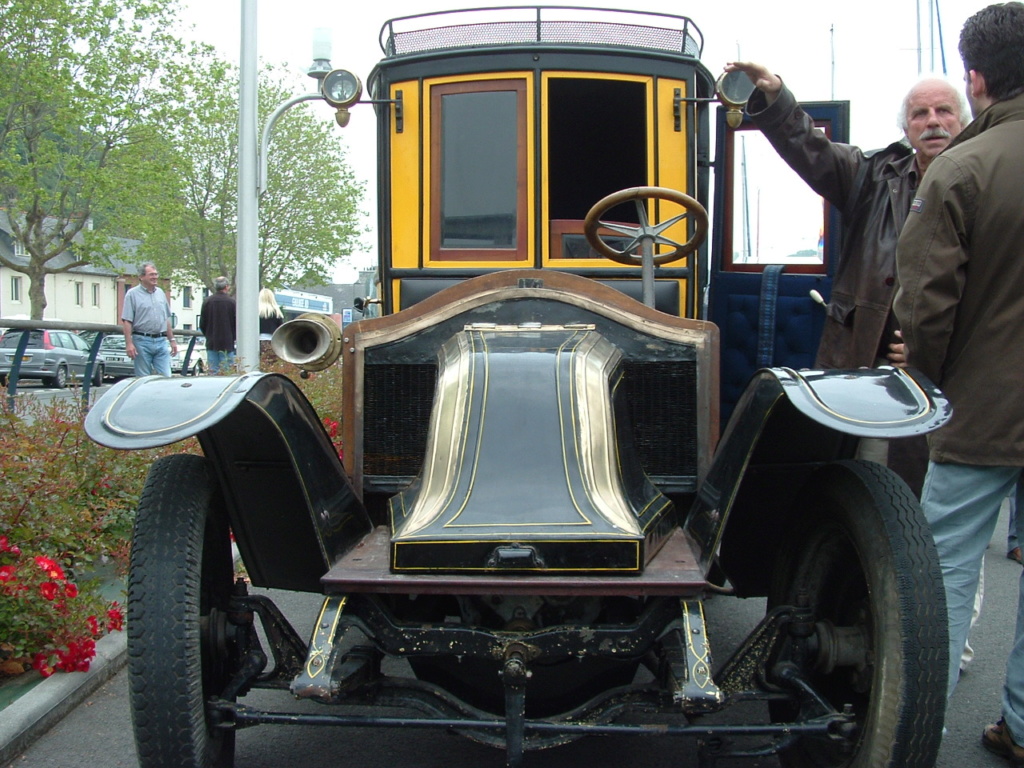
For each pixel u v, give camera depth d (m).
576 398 2.82
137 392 2.60
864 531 2.57
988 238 2.86
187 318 59.47
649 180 4.34
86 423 2.46
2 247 47.19
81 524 4.88
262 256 37.88
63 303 51.16
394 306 4.37
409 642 2.50
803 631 2.69
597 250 3.78
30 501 4.48
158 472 2.75
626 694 2.58
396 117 4.34
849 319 4.04
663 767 3.18
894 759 2.35
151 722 2.42
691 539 2.76
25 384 17.55
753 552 3.29
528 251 4.28
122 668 4.09
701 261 4.66
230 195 36.22
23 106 29.22
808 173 4.05
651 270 3.57
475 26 4.35
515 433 2.72
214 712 2.57
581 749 3.32
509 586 2.41
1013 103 2.95
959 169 2.86
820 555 2.96
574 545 2.44
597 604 2.65
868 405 2.46
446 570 2.46
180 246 36.47
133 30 29.14
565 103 4.49
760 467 3.06
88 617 3.87
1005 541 6.50
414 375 3.37
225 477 2.87
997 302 2.90
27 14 27.34
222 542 2.91
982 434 2.93
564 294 3.37
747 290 4.95
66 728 3.48
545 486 2.60
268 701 3.76
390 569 2.49
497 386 2.85
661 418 3.34
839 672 2.87
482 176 4.31
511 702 2.39
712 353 3.34
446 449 2.74
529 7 4.31
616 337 3.35
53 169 30.61
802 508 2.98
